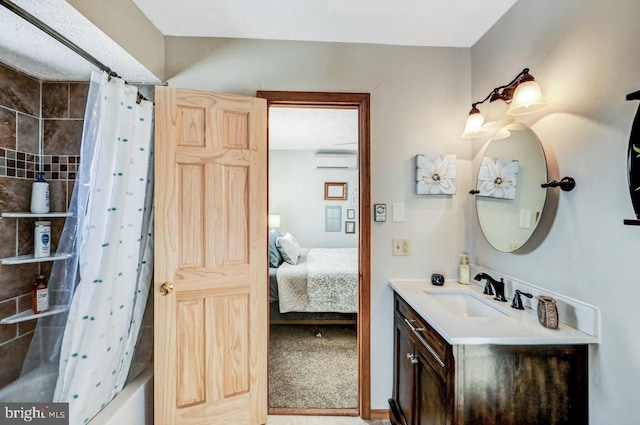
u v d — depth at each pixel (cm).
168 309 163
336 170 555
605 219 108
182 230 168
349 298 316
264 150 186
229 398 176
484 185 182
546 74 137
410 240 199
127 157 156
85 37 144
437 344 126
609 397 106
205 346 171
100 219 147
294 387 227
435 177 196
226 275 176
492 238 172
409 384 163
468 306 174
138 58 166
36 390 170
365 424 191
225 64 193
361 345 198
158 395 162
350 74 197
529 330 117
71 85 192
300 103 200
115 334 156
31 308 184
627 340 100
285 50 196
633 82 99
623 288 102
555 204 130
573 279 121
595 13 112
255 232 182
